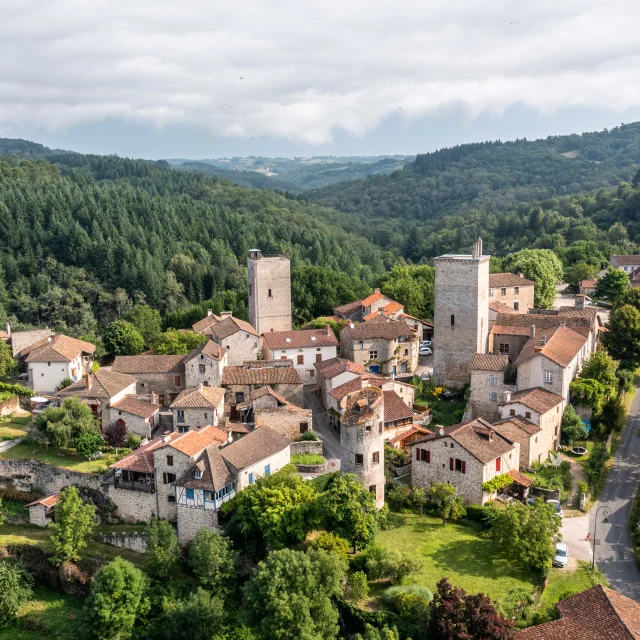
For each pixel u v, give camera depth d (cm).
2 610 7212
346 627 6153
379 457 7588
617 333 11425
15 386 10912
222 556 6956
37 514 8531
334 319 14500
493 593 6209
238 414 10206
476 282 10456
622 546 7088
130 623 6656
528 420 8731
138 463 8175
